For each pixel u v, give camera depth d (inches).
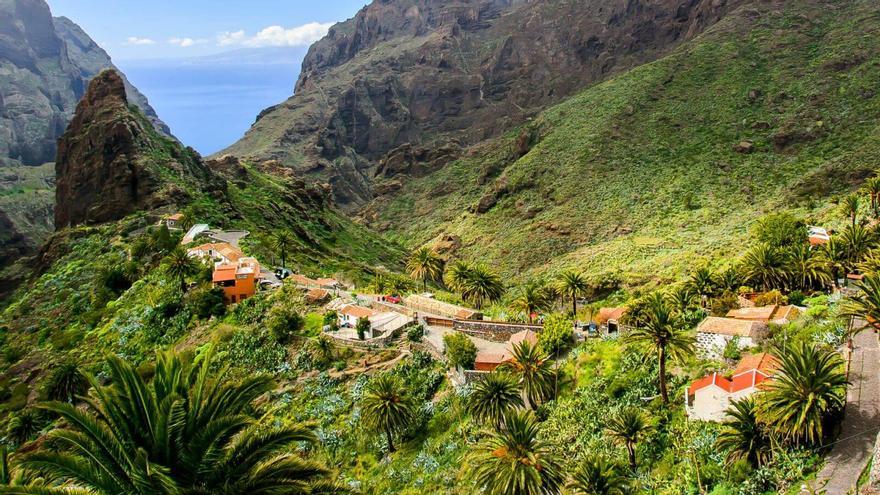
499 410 2210.9
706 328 2331.4
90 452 876.6
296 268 4879.4
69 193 6028.5
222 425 926.4
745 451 1628.9
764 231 4008.4
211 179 6707.7
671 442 1916.8
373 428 2432.3
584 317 3878.0
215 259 4352.9
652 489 1739.7
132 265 4574.3
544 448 1827.0
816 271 2733.8
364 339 3206.2
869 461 1424.7
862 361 1829.5
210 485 932.6
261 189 7800.2
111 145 5999.0
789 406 1535.4
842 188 5900.6
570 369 2664.9
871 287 1831.9
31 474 1032.2
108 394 925.2
